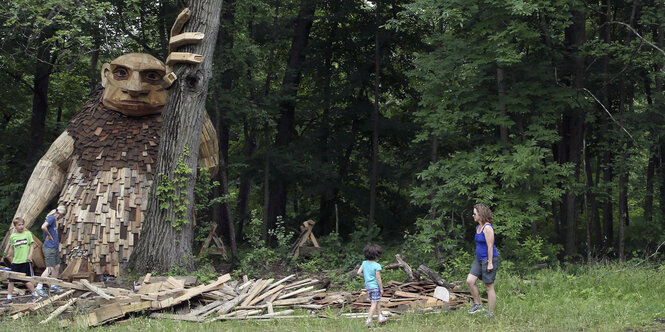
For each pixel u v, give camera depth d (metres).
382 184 24.30
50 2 12.40
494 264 8.29
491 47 12.75
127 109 13.30
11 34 14.02
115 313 8.34
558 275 11.09
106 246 12.21
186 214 12.18
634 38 15.77
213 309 8.93
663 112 14.53
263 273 14.06
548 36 13.41
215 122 17.38
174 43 12.06
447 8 12.93
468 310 8.63
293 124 23.73
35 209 12.85
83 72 20.95
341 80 23.00
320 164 20.83
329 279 11.38
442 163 13.80
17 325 8.09
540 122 13.03
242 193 25.09
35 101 19.47
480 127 16.28
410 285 10.26
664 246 15.68
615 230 20.64
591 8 14.20
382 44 22.03
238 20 16.56
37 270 12.61
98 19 15.37
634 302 9.20
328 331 7.74
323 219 23.45
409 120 24.02
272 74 19.30
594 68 15.62
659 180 16.06
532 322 8.09
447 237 13.41
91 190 12.68
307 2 20.95
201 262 14.50
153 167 13.08
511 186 13.14
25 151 20.95
